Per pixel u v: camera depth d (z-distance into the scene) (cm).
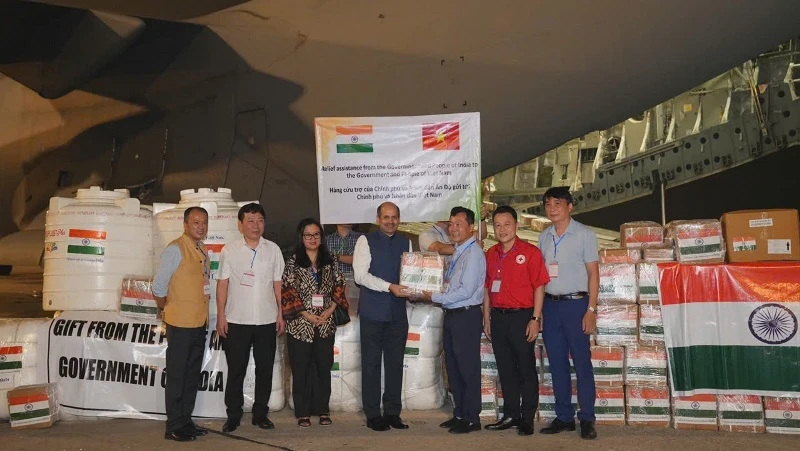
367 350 513
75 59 1055
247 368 554
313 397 537
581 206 1483
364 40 873
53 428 524
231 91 1029
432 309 573
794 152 1310
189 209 492
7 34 1077
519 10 774
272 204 1007
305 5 891
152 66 1112
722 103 1305
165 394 512
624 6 729
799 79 1217
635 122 1409
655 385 505
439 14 816
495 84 812
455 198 583
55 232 561
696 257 509
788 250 495
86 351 547
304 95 942
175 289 483
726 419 492
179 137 1119
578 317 481
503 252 504
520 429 487
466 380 494
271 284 511
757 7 694
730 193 1380
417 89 852
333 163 590
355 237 635
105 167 1230
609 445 456
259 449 455
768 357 485
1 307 1270
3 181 1385
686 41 730
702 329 496
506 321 493
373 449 451
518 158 851
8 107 1353
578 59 768
